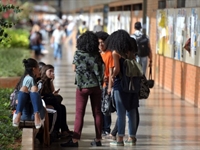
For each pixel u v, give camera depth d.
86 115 32.50
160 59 46.22
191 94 37.09
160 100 38.62
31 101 23.20
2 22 26.80
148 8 50.06
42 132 25.16
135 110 25.41
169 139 26.77
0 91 33.66
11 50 56.44
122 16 60.19
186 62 37.72
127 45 24.61
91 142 25.39
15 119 23.06
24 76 23.83
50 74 26.11
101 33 26.11
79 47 24.56
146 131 28.50
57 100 26.05
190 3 37.59
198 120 31.52
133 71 24.56
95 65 24.41
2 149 20.97
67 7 170.38
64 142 25.72
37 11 193.62
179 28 39.28
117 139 25.42
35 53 75.75
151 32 49.09
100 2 83.00
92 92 24.61
